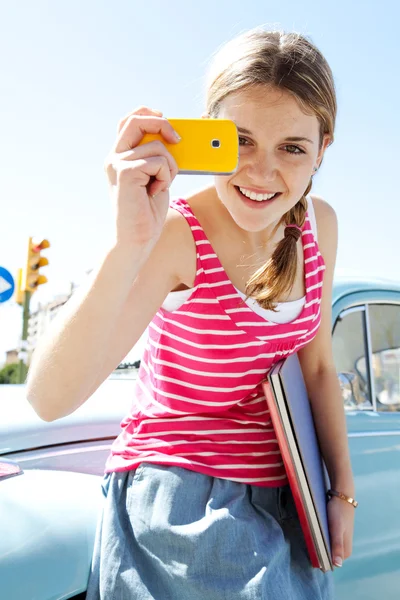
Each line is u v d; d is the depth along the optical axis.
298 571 1.39
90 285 1.12
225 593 1.20
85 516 1.39
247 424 1.43
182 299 1.37
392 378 2.38
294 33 1.41
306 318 1.52
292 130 1.32
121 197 1.07
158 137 1.13
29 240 10.39
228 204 1.37
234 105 1.33
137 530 1.30
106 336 1.14
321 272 1.62
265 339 1.38
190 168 1.15
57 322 1.15
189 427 1.40
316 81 1.35
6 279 9.48
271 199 1.36
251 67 1.31
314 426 1.72
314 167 1.51
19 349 10.46
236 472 1.38
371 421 2.20
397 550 2.02
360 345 2.31
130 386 2.23
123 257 1.10
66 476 1.58
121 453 1.45
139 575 1.25
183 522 1.27
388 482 2.08
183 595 1.22
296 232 1.49
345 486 1.62
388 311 2.44
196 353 1.37
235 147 1.15
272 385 1.30
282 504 1.45
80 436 1.80
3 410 1.87
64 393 1.15
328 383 1.75
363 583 1.90
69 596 1.26
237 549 1.25
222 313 1.36
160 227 1.13
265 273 1.39
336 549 1.49
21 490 1.43
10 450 1.68
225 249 1.45
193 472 1.34
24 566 1.24
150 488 1.33
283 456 1.35
